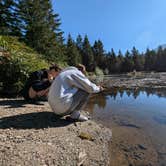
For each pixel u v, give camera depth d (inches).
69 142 109.7
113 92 391.5
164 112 211.5
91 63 2437.3
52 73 181.9
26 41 960.9
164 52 2837.1
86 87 138.9
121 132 148.5
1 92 215.2
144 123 171.8
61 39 1325.0
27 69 223.1
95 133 134.7
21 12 1014.4
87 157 100.2
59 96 134.5
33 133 113.7
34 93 185.5
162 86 493.7
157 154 112.3
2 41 288.8
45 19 1167.6
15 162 82.0
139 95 347.3
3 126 120.0
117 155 109.6
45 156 90.7
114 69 2778.1
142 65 2888.8
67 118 146.6
